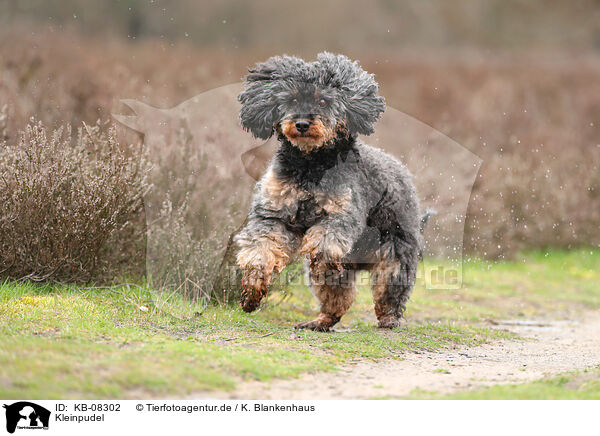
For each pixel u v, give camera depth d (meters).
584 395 7.19
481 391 7.39
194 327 9.16
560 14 48.88
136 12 32.72
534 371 8.48
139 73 20.75
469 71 30.56
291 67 9.31
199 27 41.25
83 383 6.65
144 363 7.20
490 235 16.77
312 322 10.05
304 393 7.11
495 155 18.44
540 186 17.91
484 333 10.78
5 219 9.73
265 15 47.09
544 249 17.61
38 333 7.92
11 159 10.30
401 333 10.03
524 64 33.84
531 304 13.52
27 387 6.43
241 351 8.05
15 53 17.94
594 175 18.39
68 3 30.42
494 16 49.59
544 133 20.88
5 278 9.80
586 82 28.06
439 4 49.91
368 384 7.53
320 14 48.94
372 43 47.59
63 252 9.87
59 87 15.15
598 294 14.49
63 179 9.90
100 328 8.37
